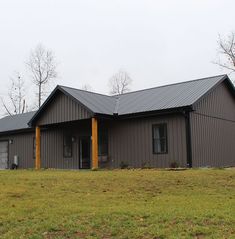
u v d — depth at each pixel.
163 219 8.29
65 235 7.61
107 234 7.56
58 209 9.56
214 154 22.88
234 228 7.57
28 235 7.66
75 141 26.38
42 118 25.42
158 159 21.86
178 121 21.34
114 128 23.94
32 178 14.77
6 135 32.78
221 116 24.09
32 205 10.09
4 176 15.71
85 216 8.82
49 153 27.98
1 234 7.82
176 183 13.31
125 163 23.11
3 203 10.41
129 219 8.42
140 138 22.69
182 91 23.55
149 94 25.14
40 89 54.69
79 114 23.22
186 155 20.88
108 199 10.88
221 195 11.43
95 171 18.80
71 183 13.52
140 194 11.66
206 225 7.83
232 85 24.78
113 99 25.97
